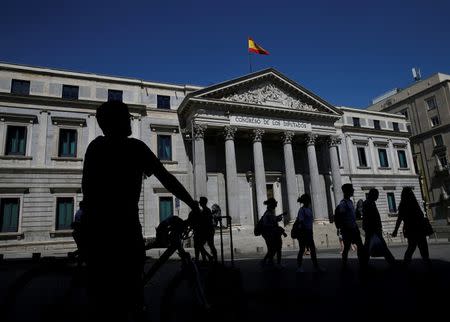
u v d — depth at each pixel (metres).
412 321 4.52
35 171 30.06
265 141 41.78
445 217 55.91
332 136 40.69
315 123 40.09
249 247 28.72
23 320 3.69
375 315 4.89
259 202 34.34
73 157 31.69
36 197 29.66
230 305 4.42
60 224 30.08
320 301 6.02
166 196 33.94
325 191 42.94
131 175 2.93
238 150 39.88
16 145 30.25
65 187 30.67
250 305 5.82
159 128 35.53
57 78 32.75
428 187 59.03
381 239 8.80
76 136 32.38
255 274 10.55
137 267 2.81
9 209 28.89
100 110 3.08
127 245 2.76
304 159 43.31
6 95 30.12
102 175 2.85
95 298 2.67
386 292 6.54
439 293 6.17
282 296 6.58
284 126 37.97
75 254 3.66
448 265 10.25
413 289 6.68
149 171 3.10
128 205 2.87
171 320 3.68
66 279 3.63
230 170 33.78
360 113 49.84
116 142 3.00
